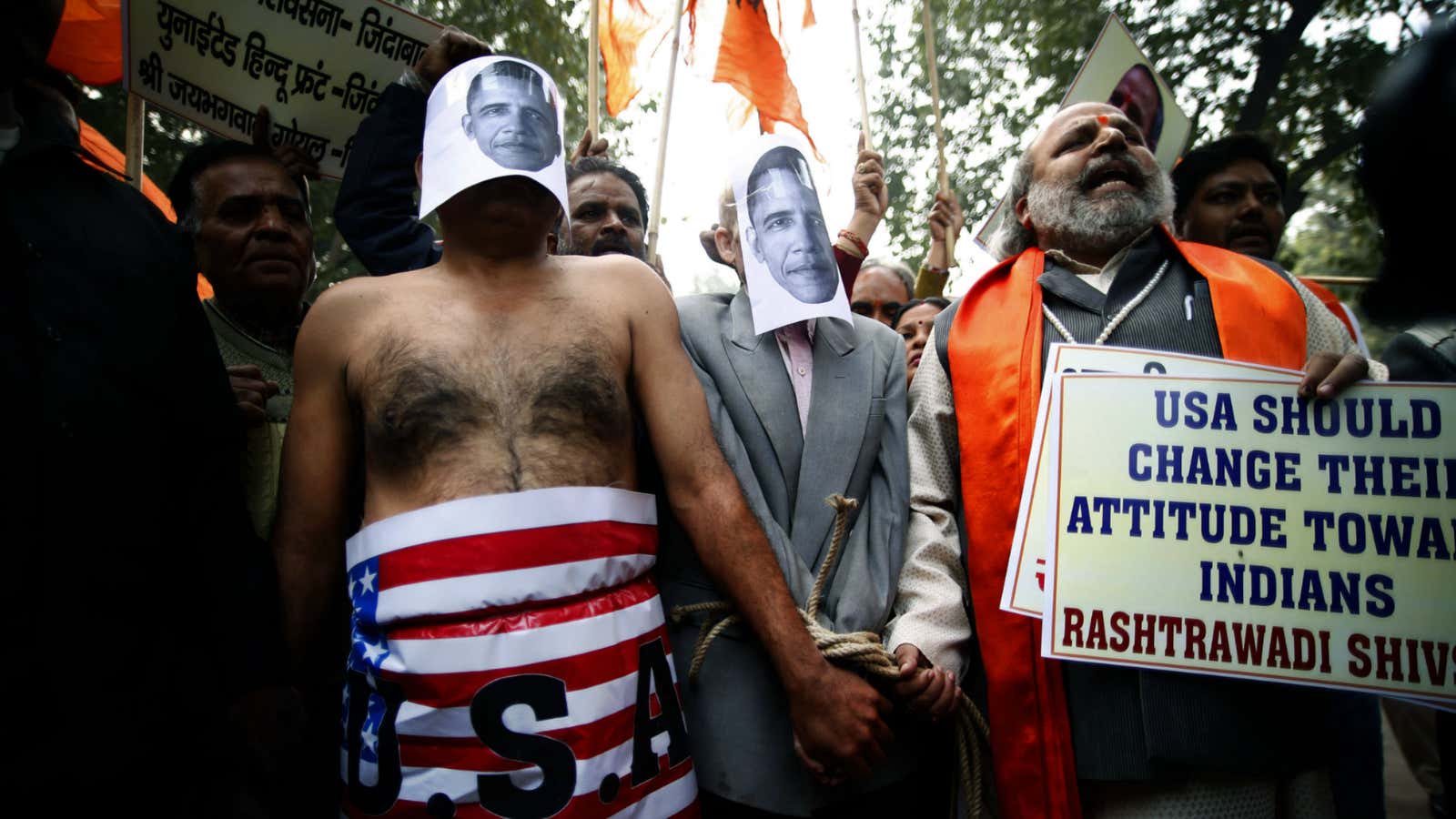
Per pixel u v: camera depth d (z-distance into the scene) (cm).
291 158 234
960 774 187
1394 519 157
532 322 157
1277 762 164
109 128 782
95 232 143
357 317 158
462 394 149
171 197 223
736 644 173
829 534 179
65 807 130
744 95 321
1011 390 188
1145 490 166
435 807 137
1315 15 866
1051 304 200
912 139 989
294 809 178
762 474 183
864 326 205
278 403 205
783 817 169
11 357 129
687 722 172
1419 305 160
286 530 161
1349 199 939
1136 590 162
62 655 130
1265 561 160
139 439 142
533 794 137
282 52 246
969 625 187
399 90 204
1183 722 164
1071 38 910
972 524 186
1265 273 194
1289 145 903
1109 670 172
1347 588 156
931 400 204
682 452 165
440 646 140
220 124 246
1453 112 142
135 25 240
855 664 166
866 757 159
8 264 133
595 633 145
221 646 156
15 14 134
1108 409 170
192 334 156
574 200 252
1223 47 905
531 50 830
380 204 205
